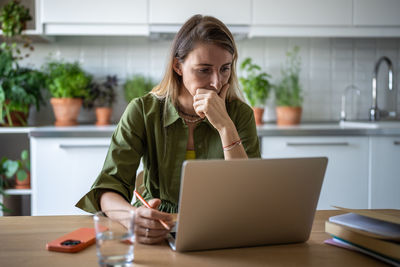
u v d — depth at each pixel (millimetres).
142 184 1427
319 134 2459
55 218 1068
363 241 789
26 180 2574
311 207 842
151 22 2613
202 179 734
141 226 857
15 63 2697
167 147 1312
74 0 2578
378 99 3111
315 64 3074
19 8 2564
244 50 3047
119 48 2982
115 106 2998
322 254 799
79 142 2398
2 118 2578
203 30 1163
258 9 2662
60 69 2721
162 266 727
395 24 2713
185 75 1227
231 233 811
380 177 2490
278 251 816
